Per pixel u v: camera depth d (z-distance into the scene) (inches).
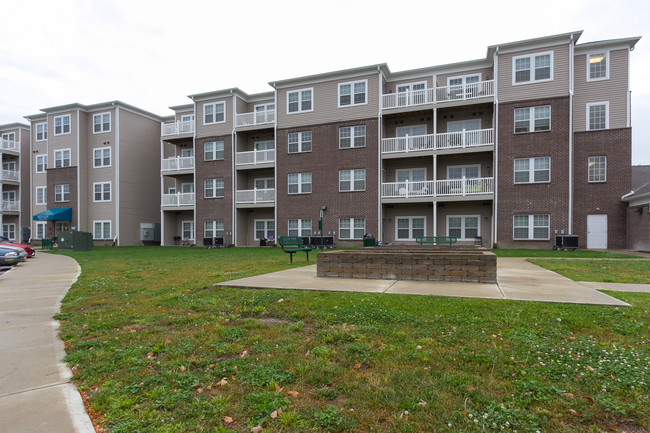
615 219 765.9
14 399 115.0
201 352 152.3
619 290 259.1
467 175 898.1
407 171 950.4
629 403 106.0
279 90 1020.5
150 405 109.8
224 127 1090.1
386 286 279.1
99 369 136.3
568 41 767.7
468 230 885.8
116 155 1217.4
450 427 95.9
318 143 975.0
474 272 295.0
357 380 123.1
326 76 963.3
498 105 814.5
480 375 125.1
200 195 1104.8
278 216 1008.2
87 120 1267.2
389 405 107.0
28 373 135.3
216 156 1095.6
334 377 125.7
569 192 759.7
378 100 920.3
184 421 101.5
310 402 110.8
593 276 336.8
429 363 135.1
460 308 203.5
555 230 769.6
